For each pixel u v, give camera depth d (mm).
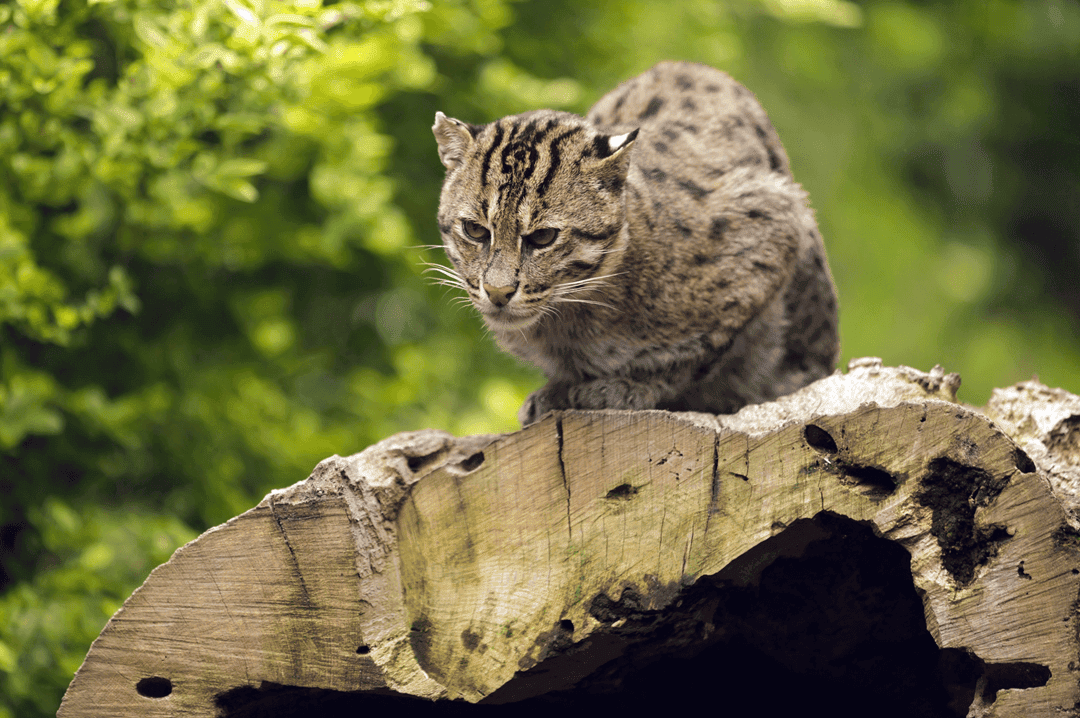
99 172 10984
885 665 7461
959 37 27859
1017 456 6039
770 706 8016
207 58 9742
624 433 6500
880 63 26438
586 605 6469
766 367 9523
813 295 9922
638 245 8227
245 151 12984
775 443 6270
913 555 6047
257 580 6723
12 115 11023
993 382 25766
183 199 11648
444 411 15188
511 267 7875
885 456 6109
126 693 6750
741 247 8695
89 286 12414
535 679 6730
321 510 6695
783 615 7270
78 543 12039
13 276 11109
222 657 6723
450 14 13203
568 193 7898
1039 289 28859
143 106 10594
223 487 13219
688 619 6664
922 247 25359
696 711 8031
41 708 10961
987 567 5918
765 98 23609
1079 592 5785
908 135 26734
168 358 13547
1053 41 27781
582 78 15805
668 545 6406
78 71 10438
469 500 6691
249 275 14719
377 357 15953
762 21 24234
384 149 13461
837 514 6203
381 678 6547
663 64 10750
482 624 6566
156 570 6766
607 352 8516
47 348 12750
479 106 14562
